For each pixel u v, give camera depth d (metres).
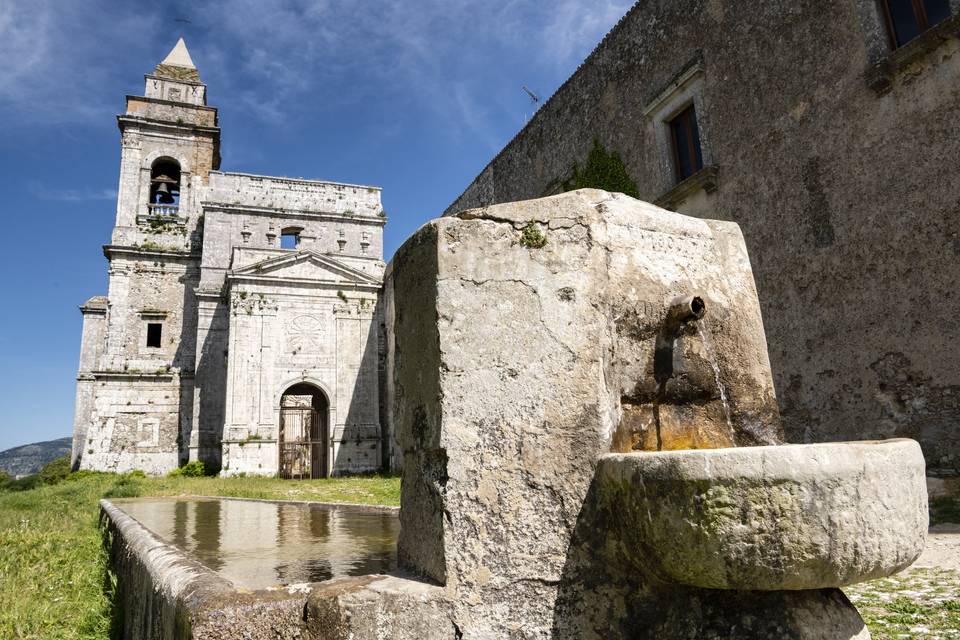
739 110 10.55
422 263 2.51
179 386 28.03
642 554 2.01
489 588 2.12
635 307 2.57
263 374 25.50
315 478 25.83
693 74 11.48
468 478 2.21
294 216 30.23
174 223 29.92
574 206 2.51
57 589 5.44
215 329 27.91
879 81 8.05
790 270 9.32
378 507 7.29
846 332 8.37
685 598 2.05
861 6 8.48
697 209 11.30
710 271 2.89
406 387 2.60
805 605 1.94
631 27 13.73
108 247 28.41
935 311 7.30
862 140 8.37
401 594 2.03
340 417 26.09
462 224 2.44
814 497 1.74
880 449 1.85
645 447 2.47
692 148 12.05
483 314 2.36
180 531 5.89
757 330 2.99
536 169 17.44
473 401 2.28
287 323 26.30
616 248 2.57
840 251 8.56
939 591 4.36
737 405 2.79
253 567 3.62
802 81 9.38
